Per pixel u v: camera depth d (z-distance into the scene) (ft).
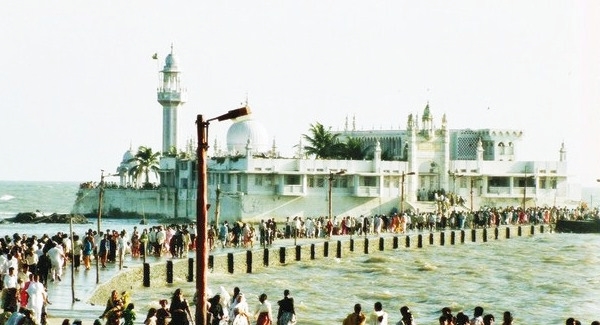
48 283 199.00
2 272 166.71
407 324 127.54
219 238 330.13
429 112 595.88
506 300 245.86
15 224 625.82
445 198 543.80
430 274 301.63
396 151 626.23
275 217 555.28
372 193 567.59
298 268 306.96
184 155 630.33
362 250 365.40
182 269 256.32
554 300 246.68
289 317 142.82
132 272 230.89
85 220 631.15
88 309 165.58
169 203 630.33
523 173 611.88
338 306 227.81
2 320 122.42
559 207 608.60
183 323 123.54
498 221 474.08
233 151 600.80
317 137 619.67
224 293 148.77
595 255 376.27
